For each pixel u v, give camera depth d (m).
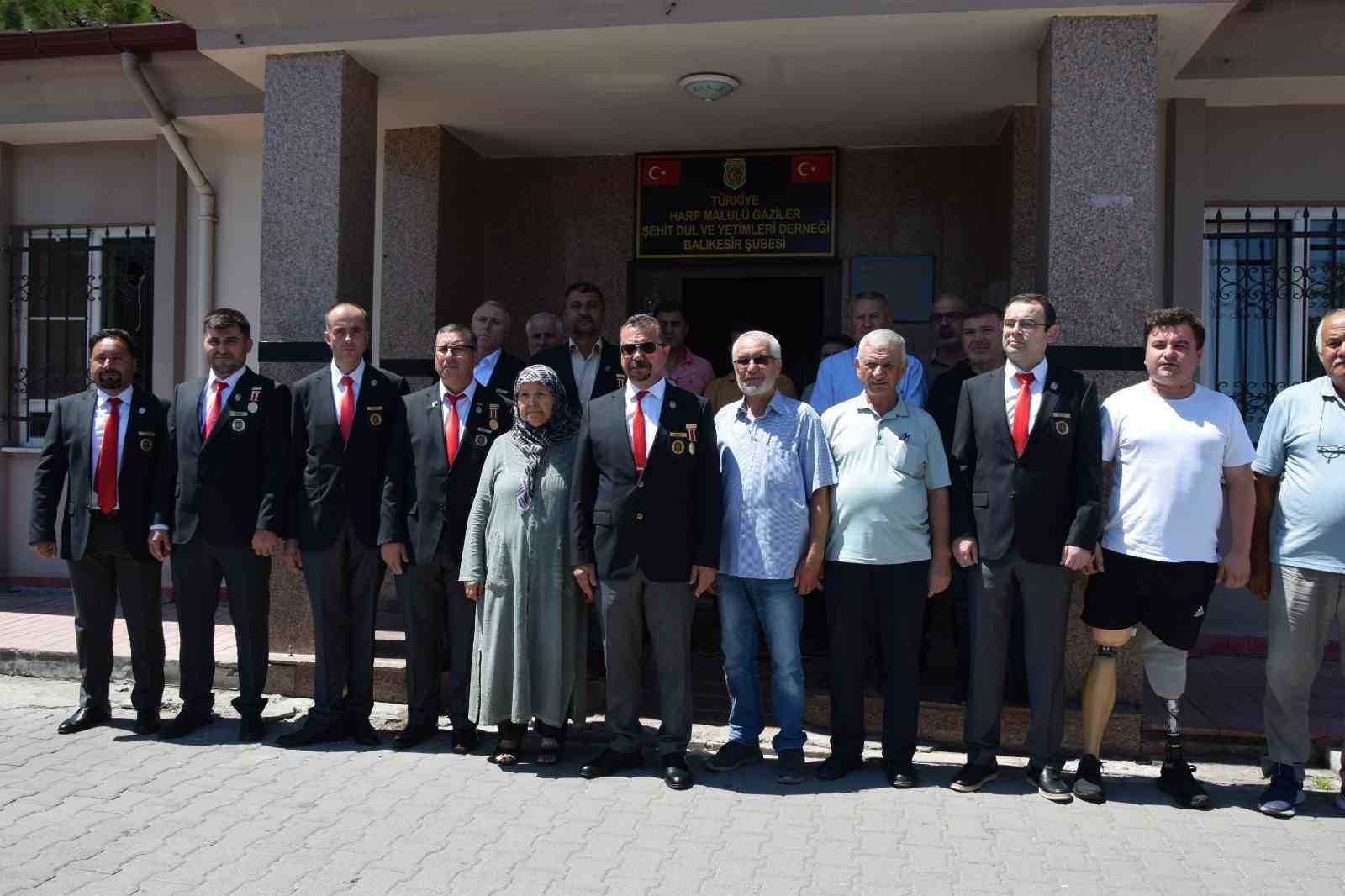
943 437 5.21
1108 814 4.25
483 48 5.77
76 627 5.28
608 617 4.60
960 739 5.11
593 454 4.65
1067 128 5.21
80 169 8.27
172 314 8.02
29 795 4.28
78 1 8.88
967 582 4.74
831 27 5.40
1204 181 6.83
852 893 3.47
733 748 4.75
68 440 5.26
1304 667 4.34
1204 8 5.05
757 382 4.59
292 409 5.16
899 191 7.62
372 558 5.09
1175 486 4.36
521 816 4.11
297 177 5.86
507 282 8.09
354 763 4.75
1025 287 6.69
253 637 5.11
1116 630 4.47
